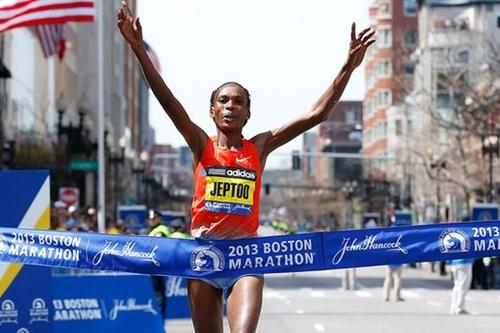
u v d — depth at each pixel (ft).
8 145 179.32
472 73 243.81
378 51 554.87
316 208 652.89
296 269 37.04
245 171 34.58
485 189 236.43
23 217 50.98
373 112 569.64
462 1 369.50
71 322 74.23
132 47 33.45
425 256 38.11
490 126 215.72
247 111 34.60
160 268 37.42
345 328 92.94
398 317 105.60
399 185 391.65
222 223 34.99
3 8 95.20
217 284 35.81
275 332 89.45
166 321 96.22
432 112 238.07
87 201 322.96
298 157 302.25
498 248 38.34
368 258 37.86
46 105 311.06
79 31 438.40
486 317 105.09
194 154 34.78
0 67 217.97
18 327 51.21
